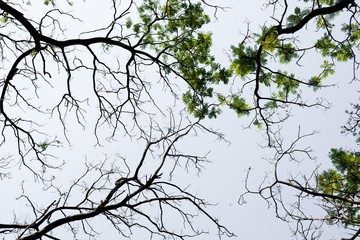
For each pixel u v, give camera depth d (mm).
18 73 9445
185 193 8359
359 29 9141
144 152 8555
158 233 8375
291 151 9242
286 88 9438
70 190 8250
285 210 8680
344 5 7594
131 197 7914
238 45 7695
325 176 9758
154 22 10602
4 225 7559
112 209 7719
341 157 9789
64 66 9742
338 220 8516
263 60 8031
